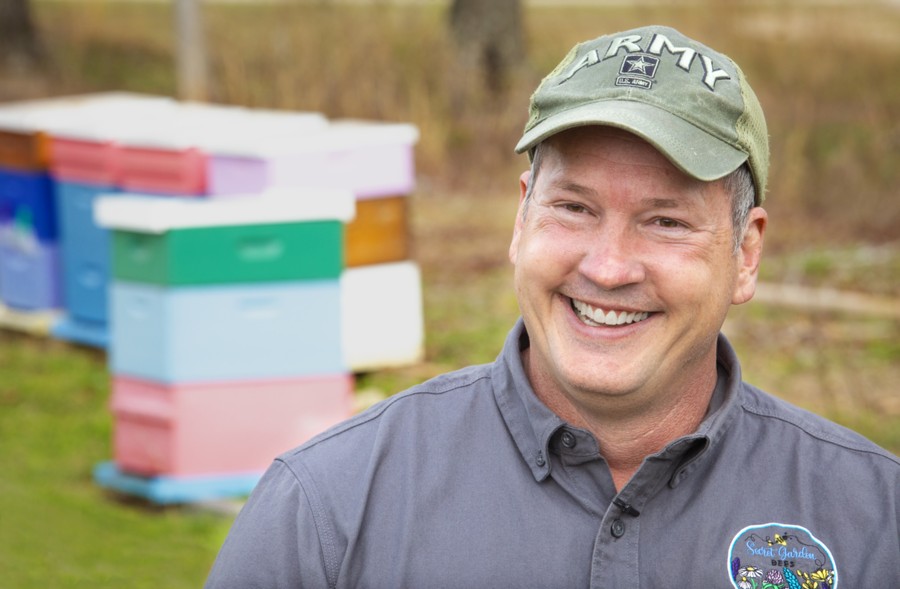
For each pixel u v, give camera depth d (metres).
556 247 2.87
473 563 2.84
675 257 2.83
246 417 7.89
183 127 10.70
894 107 14.52
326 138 9.80
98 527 7.33
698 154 2.76
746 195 2.94
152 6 30.19
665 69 2.82
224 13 20.23
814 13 15.29
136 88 23.83
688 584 2.83
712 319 2.92
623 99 2.79
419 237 14.80
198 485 7.81
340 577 2.86
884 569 2.87
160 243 7.66
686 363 2.92
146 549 7.02
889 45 15.02
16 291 11.56
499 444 2.94
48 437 8.95
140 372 7.89
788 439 3.01
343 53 17.41
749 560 2.85
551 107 2.87
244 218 7.75
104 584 6.41
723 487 2.91
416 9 18.20
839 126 14.95
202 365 7.80
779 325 10.99
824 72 14.91
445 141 17.62
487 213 15.98
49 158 11.07
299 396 7.98
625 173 2.80
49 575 6.51
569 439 2.87
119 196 10.36
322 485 2.92
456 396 3.04
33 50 24.70
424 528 2.87
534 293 2.92
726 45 15.21
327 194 7.94
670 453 2.83
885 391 9.34
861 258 12.92
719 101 2.81
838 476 2.96
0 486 7.94
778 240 13.79
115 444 8.06
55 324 11.09
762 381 9.61
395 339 10.30
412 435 2.98
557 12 25.48
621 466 3.01
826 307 11.36
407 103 17.66
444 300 12.34
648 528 2.86
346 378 8.10
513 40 20.98
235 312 7.80
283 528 2.90
